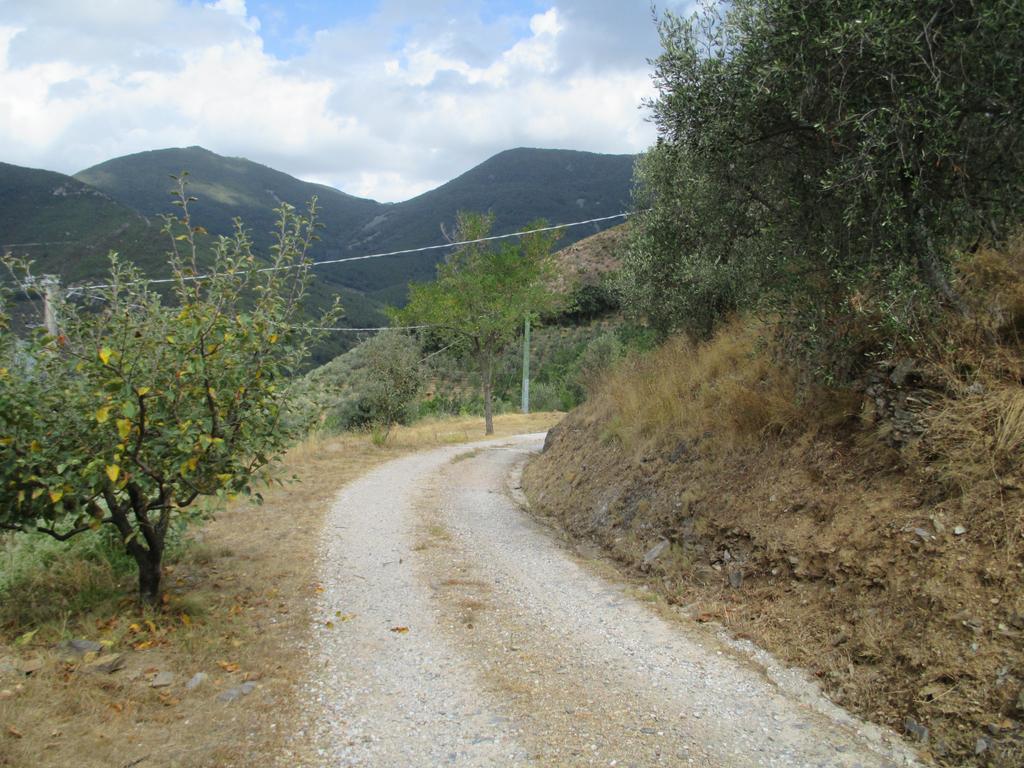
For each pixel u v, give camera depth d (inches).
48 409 168.6
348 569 254.1
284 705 146.5
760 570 205.5
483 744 131.2
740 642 180.4
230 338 180.4
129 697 142.8
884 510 182.9
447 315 818.2
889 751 127.2
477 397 1476.4
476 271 850.1
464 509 378.3
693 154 247.8
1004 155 194.2
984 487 162.7
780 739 132.8
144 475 174.7
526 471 516.7
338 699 150.7
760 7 210.2
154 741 126.9
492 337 896.3
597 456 373.7
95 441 169.3
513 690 155.3
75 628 177.0
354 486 431.5
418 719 141.6
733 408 269.4
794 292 231.0
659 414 327.3
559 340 1649.9
